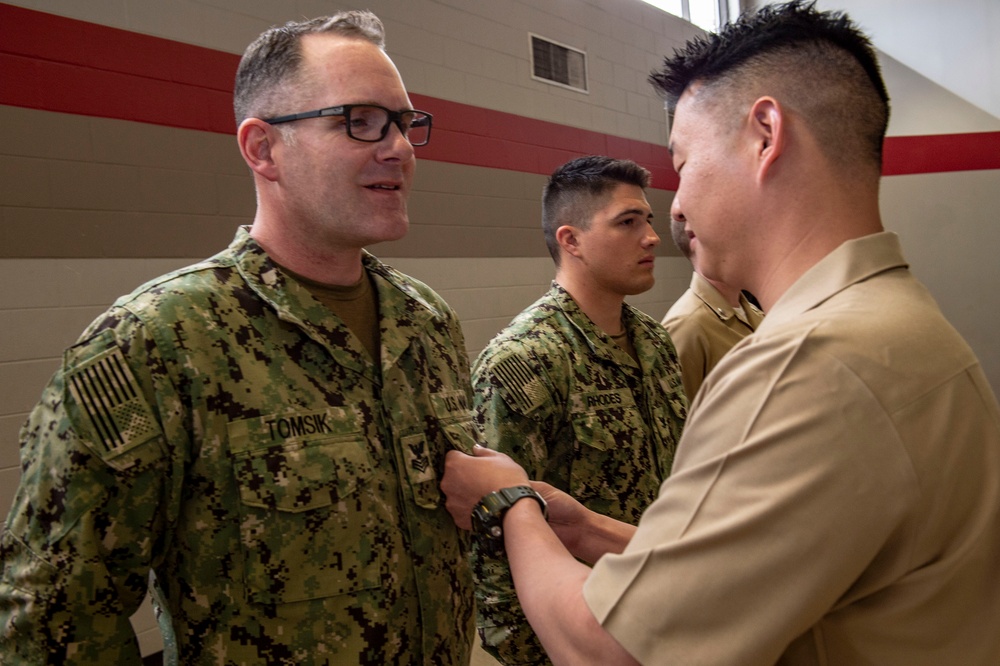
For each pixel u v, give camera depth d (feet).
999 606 1.95
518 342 4.83
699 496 1.97
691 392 6.40
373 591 2.89
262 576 2.69
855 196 2.26
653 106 16.70
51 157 7.46
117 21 7.98
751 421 1.94
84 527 2.48
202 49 8.73
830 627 1.96
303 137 2.99
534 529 2.74
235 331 2.88
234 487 2.72
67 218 7.56
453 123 11.85
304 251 3.17
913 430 1.84
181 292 2.85
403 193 3.15
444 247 11.65
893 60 18.65
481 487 3.10
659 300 16.84
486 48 12.51
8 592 2.53
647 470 4.86
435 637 3.10
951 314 18.45
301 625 2.74
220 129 8.88
